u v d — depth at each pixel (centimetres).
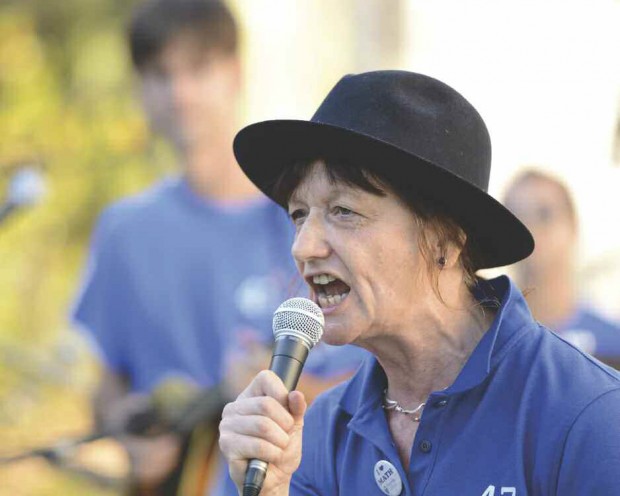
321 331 442
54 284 1311
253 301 806
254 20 1390
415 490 451
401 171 441
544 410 432
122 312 828
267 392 421
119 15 1377
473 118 459
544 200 954
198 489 808
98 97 1358
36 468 1198
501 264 474
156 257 824
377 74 459
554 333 464
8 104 1360
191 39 835
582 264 1223
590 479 414
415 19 1510
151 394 813
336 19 1454
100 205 1330
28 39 1379
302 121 440
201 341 812
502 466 432
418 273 453
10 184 862
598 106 1451
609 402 425
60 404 1210
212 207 823
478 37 1516
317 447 492
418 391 471
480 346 454
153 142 1321
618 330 959
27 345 1242
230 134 839
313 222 452
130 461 823
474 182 454
